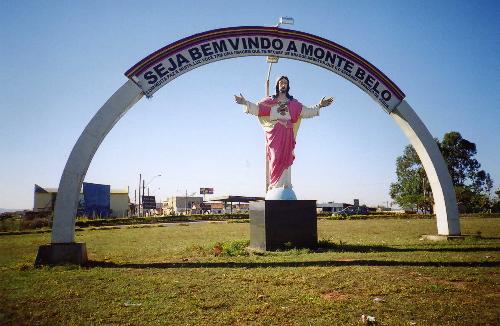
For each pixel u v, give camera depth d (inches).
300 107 569.0
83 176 456.8
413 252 459.5
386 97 585.3
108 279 329.4
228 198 2388.0
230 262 414.0
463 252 449.1
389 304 236.2
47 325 212.2
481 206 2327.8
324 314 220.8
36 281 326.0
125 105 482.9
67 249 426.0
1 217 1854.1
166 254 512.1
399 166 2785.4
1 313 233.6
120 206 2522.1
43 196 2229.3
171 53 510.9
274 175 564.1
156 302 252.5
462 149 2714.1
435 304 233.3
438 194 597.6
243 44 538.9
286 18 555.2
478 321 202.2
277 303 245.0
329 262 392.8
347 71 573.0
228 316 220.8
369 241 615.5
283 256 451.8
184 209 3228.3
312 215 539.2
